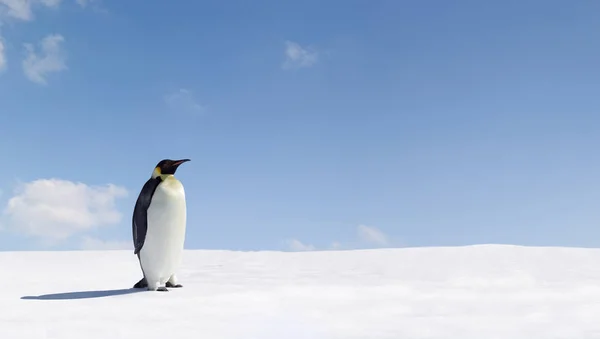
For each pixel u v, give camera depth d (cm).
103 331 408
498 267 905
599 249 1160
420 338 389
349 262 1045
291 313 485
